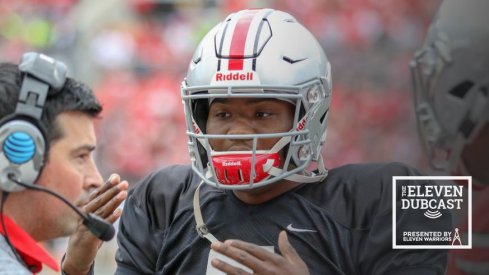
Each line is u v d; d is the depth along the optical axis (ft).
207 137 11.85
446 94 12.30
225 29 12.32
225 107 11.98
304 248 11.73
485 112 12.15
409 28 44.14
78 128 10.77
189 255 12.28
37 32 43.93
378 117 43.27
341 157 43.04
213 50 12.16
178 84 43.06
